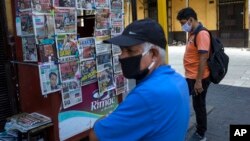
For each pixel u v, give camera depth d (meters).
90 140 1.50
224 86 7.48
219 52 3.96
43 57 2.84
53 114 2.98
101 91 3.38
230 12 15.65
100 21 3.29
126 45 1.46
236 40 15.59
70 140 3.16
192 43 3.96
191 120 4.90
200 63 3.82
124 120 1.41
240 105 5.92
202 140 4.20
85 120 3.28
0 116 3.23
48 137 3.05
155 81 1.44
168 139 1.41
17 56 3.15
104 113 3.48
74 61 3.07
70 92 3.07
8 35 3.19
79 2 3.07
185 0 17.09
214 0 16.03
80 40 3.11
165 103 1.39
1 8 3.14
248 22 14.62
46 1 2.82
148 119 1.38
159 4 4.69
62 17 2.94
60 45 2.94
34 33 2.78
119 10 3.50
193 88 4.03
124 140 1.42
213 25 16.27
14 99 3.29
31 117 3.06
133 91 1.46
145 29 1.48
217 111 5.57
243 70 9.52
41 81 2.83
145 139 1.41
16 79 3.26
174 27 17.86
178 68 10.18
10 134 3.04
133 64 1.51
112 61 3.46
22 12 2.89
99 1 3.27
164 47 1.53
